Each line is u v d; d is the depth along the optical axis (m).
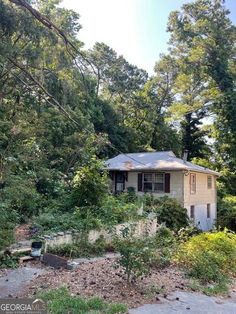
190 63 25.33
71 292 4.27
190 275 5.74
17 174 9.33
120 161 18.41
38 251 6.33
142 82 31.05
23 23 8.31
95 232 8.05
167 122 30.75
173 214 13.97
